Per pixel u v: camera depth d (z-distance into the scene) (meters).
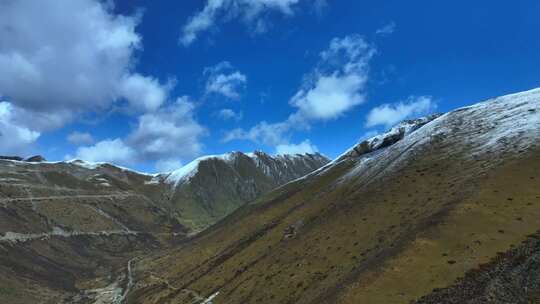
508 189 83.56
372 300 65.50
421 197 103.44
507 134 114.31
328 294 77.75
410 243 75.81
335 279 87.56
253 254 142.12
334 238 109.88
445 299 59.19
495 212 77.00
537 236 66.94
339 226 115.38
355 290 69.56
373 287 68.25
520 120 120.88
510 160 96.69
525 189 81.94
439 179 109.06
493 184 87.12
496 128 124.75
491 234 71.19
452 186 99.00
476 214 77.75
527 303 50.50
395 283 67.56
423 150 138.50
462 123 146.75
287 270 109.00
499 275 59.47
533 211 74.38
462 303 56.44
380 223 102.44
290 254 118.62
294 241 127.25
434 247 72.62
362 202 122.50
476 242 70.00
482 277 60.94
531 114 122.06
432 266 68.19
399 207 105.06
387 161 151.75
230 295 117.25
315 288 90.56
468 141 126.25
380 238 94.19
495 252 66.50
